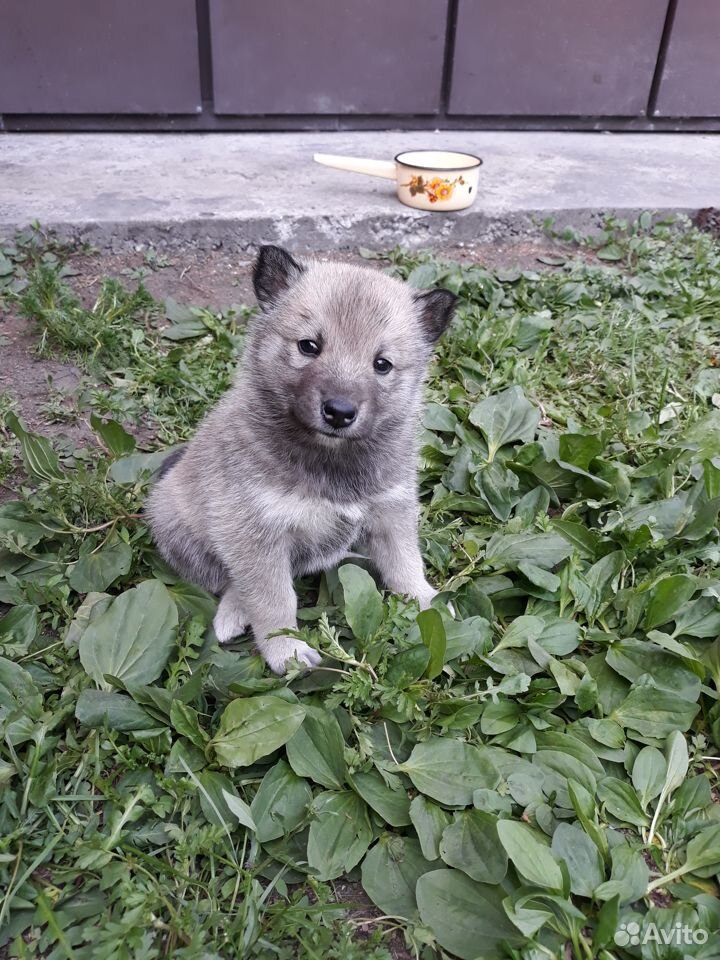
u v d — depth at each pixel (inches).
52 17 51.4
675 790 18.1
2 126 55.3
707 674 20.6
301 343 20.4
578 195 48.1
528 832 15.6
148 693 18.3
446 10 55.7
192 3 52.6
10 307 36.9
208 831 16.2
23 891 15.4
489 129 61.8
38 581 22.6
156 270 41.1
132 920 14.4
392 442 21.6
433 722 19.1
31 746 17.6
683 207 47.4
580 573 22.9
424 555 24.9
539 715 19.2
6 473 26.9
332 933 15.0
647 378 34.3
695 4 58.0
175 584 22.9
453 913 15.4
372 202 45.6
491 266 43.3
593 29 58.1
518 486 26.7
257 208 43.8
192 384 31.8
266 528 21.0
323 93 57.5
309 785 18.0
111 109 55.4
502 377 33.0
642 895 15.7
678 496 26.3
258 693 19.0
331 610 22.4
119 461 26.8
